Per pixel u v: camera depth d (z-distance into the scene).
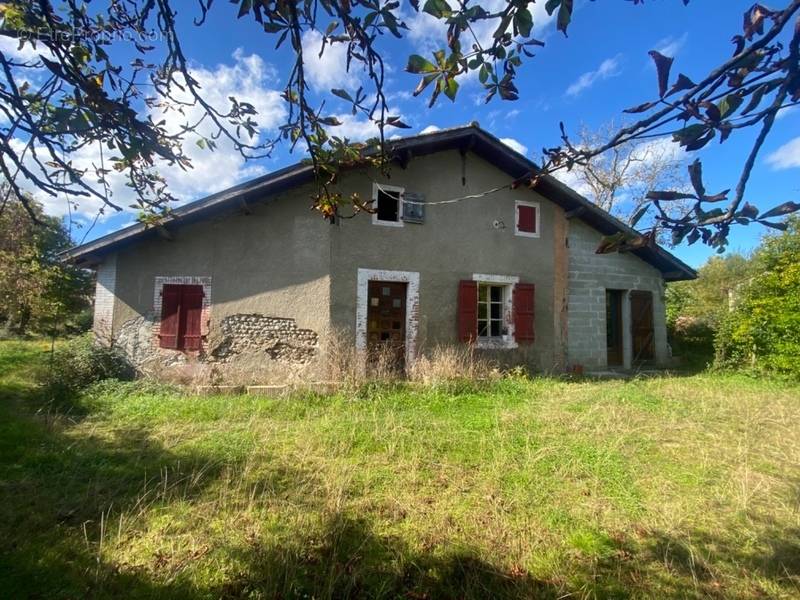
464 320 8.67
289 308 7.77
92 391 6.45
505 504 3.20
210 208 7.42
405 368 8.21
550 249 9.64
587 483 3.56
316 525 2.86
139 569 2.43
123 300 7.66
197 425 5.04
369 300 8.32
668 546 2.71
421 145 8.38
